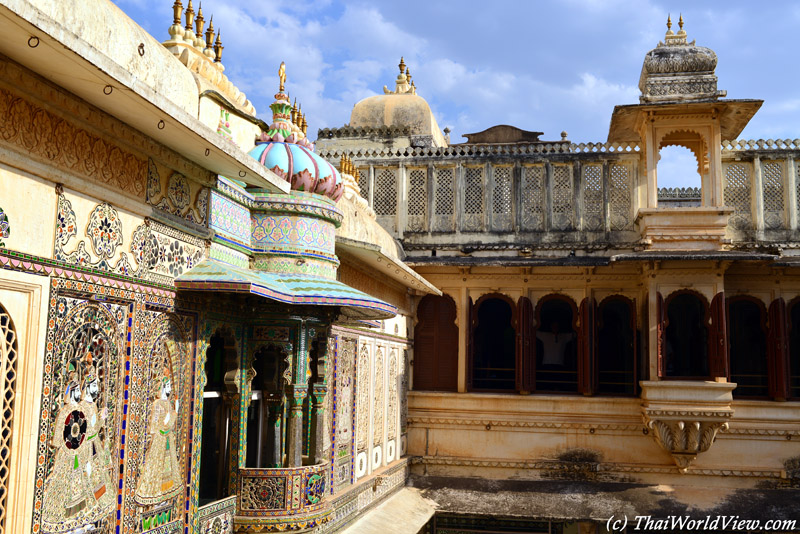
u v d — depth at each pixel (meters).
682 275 13.55
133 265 5.33
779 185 14.24
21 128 4.15
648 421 13.38
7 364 4.11
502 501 13.44
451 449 14.52
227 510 6.84
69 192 4.60
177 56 7.75
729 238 14.17
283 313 7.28
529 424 14.31
